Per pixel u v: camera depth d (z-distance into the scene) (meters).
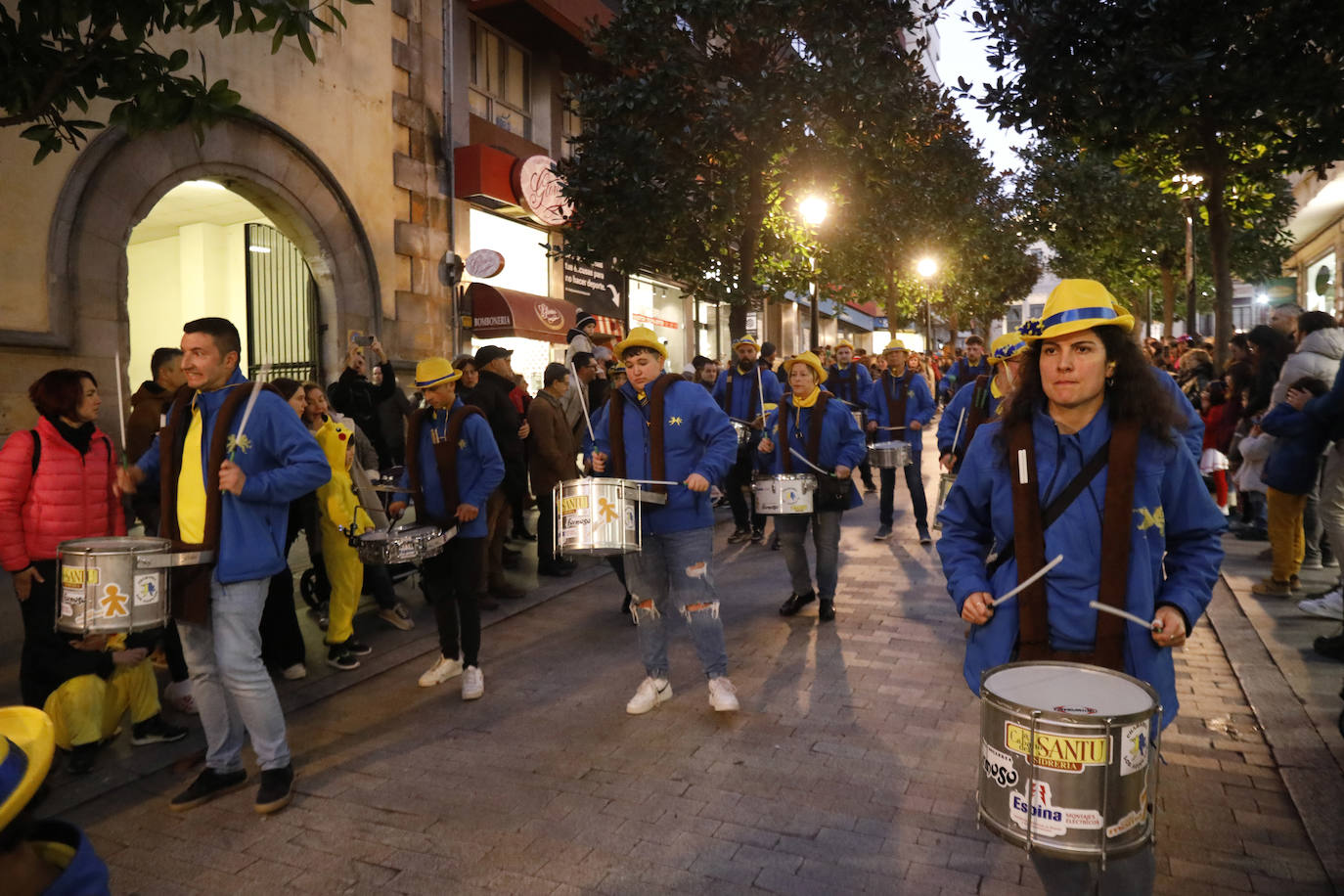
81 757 4.14
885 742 4.22
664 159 12.09
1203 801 3.58
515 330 13.42
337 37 10.52
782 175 12.80
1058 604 2.38
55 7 4.03
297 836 3.54
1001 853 3.24
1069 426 2.43
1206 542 2.41
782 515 6.25
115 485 4.61
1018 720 1.96
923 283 27.34
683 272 13.57
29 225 7.31
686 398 4.62
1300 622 5.70
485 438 5.15
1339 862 3.09
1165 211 20.31
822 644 5.79
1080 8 7.79
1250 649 5.24
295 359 11.56
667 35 12.06
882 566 7.98
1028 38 8.02
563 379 8.08
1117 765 1.90
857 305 41.12
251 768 4.19
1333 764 3.78
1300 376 6.05
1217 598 6.36
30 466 4.26
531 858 3.31
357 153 10.84
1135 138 8.89
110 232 7.91
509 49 16.17
